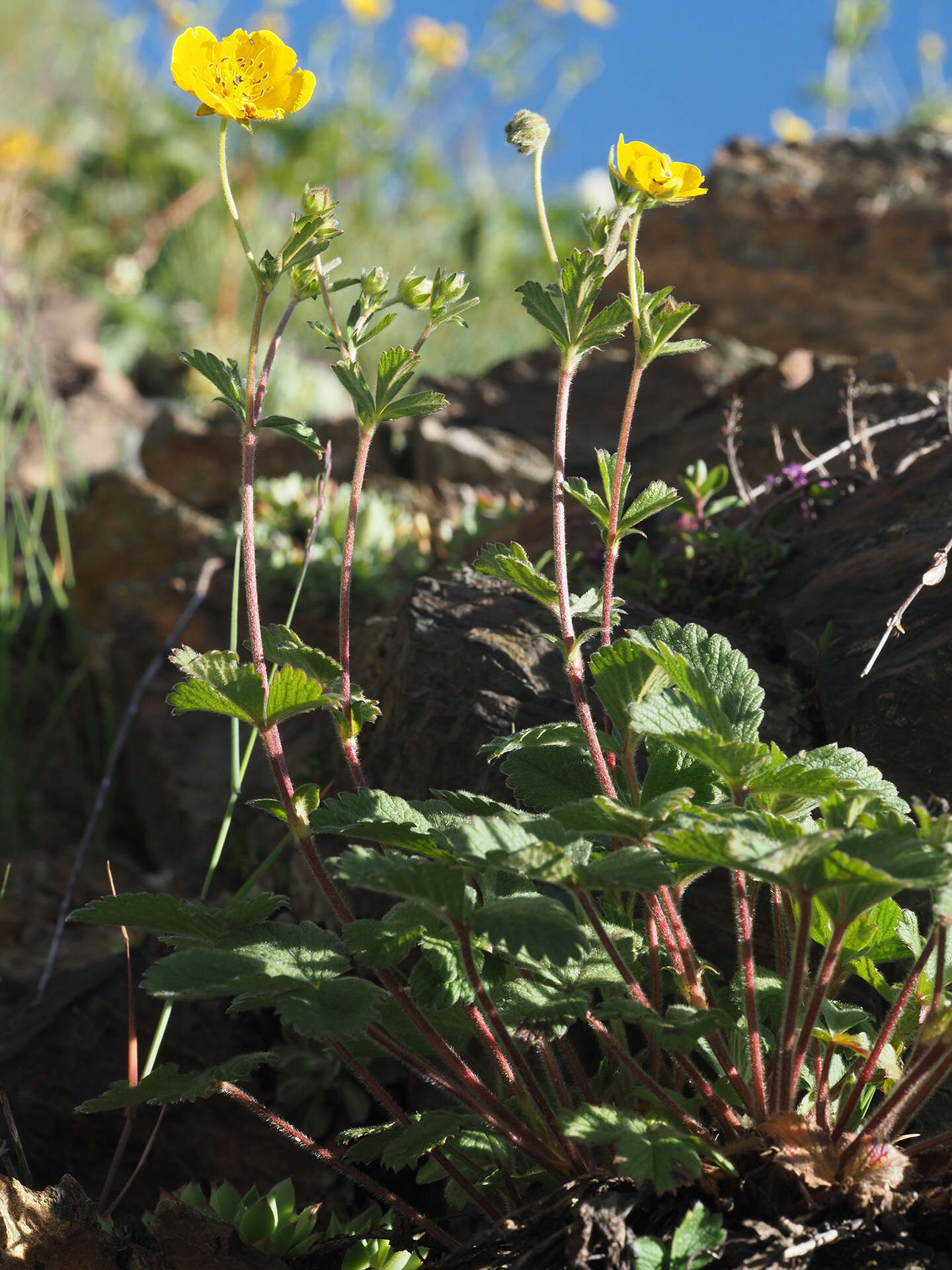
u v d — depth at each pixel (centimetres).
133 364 730
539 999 136
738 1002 150
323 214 136
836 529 253
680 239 602
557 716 201
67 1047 220
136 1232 153
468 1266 129
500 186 912
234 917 138
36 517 407
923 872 106
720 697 143
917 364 562
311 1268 153
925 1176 132
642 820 120
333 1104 214
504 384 508
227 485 505
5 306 630
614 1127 122
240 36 138
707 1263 116
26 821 361
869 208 576
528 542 327
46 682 450
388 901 216
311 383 627
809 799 140
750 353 482
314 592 360
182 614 396
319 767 285
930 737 182
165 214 850
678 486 345
